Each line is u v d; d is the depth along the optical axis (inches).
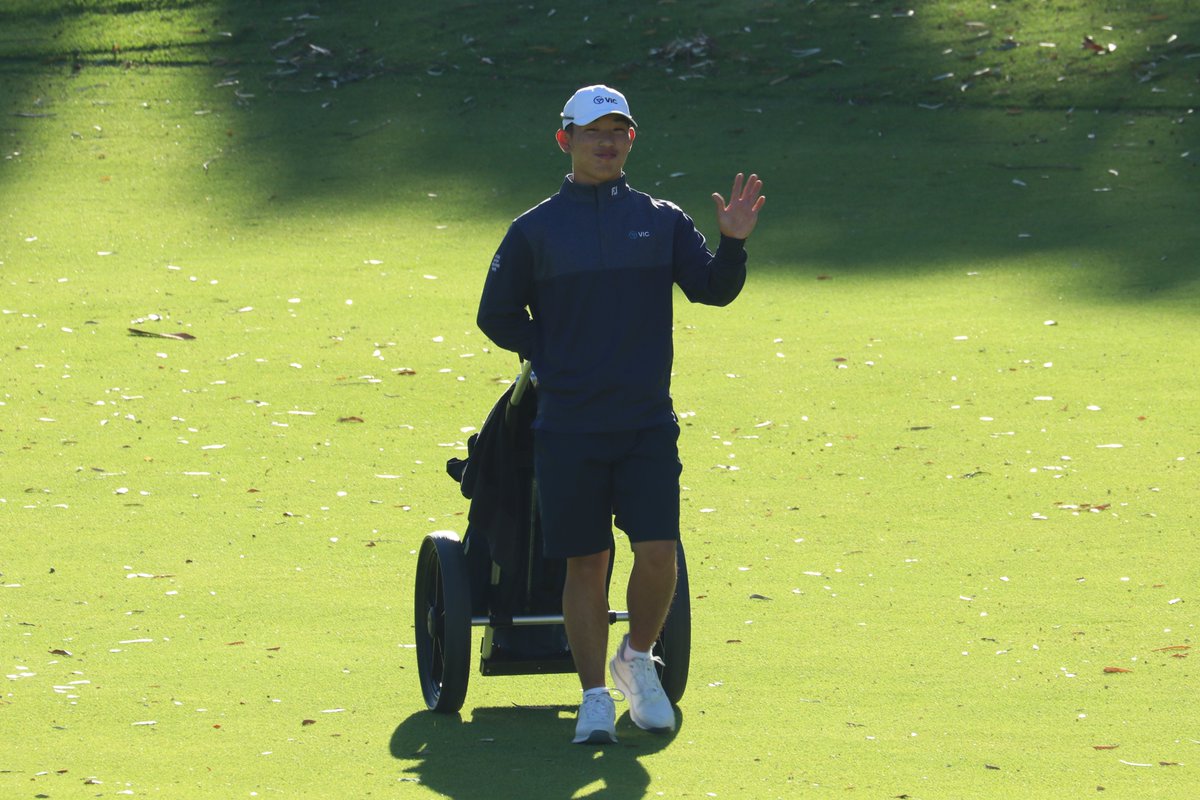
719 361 1517.0
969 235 2028.8
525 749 677.3
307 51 2994.6
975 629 840.3
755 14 3034.0
